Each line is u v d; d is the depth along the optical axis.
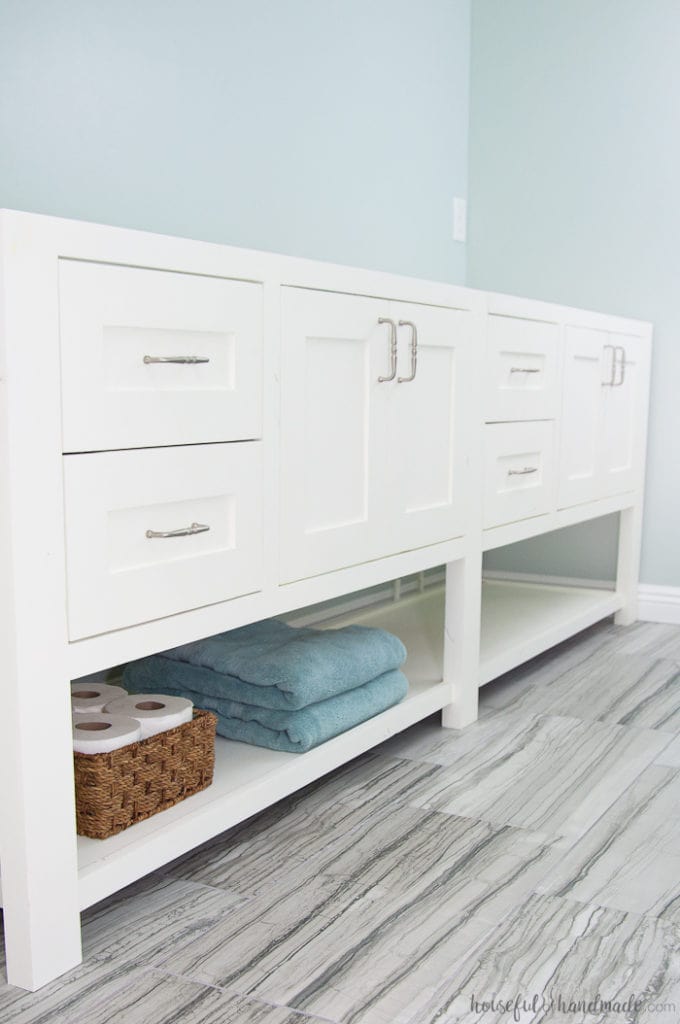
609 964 1.10
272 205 2.09
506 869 1.33
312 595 1.45
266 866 1.34
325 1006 1.03
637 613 2.79
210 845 1.40
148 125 1.76
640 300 2.73
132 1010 1.02
